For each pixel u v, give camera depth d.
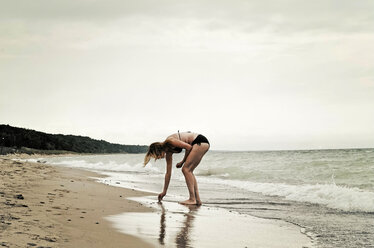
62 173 13.00
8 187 6.81
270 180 13.39
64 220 4.27
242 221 5.35
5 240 3.01
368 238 4.24
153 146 7.76
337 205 7.03
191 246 3.64
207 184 12.21
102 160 42.62
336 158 21.30
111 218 4.87
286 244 3.92
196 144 7.61
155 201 7.45
